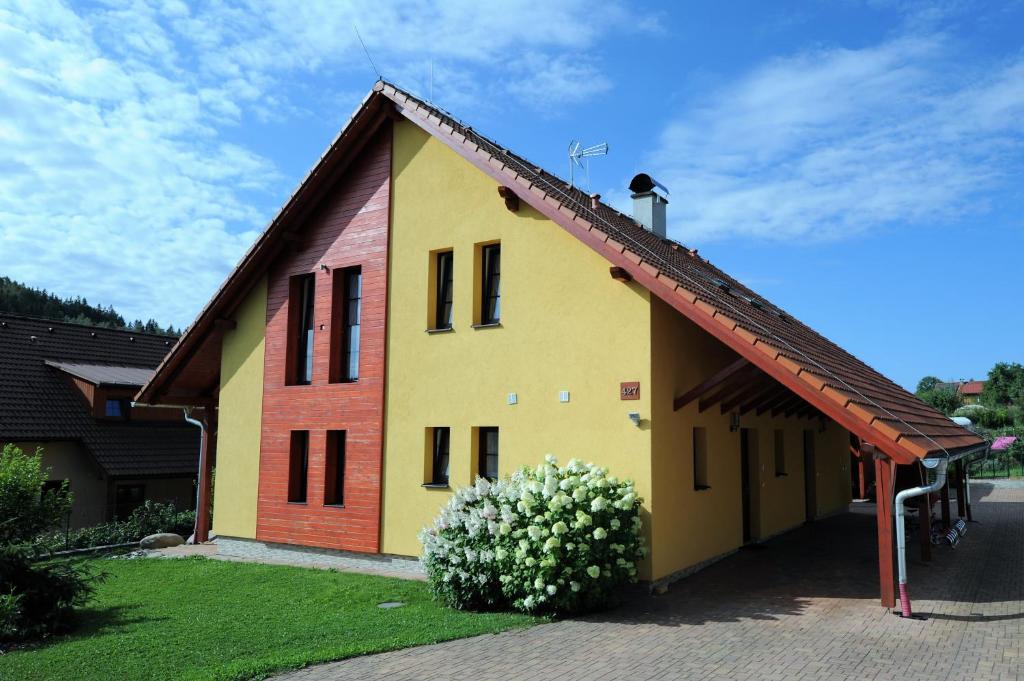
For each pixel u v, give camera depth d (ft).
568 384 34.91
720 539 40.16
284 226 45.14
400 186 42.09
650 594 31.68
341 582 36.63
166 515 59.00
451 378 38.70
